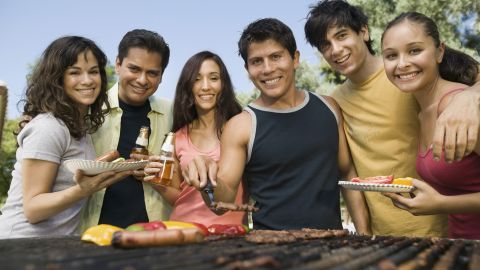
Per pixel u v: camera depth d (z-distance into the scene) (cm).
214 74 307
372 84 283
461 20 1305
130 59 291
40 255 112
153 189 307
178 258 107
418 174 259
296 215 265
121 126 306
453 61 251
